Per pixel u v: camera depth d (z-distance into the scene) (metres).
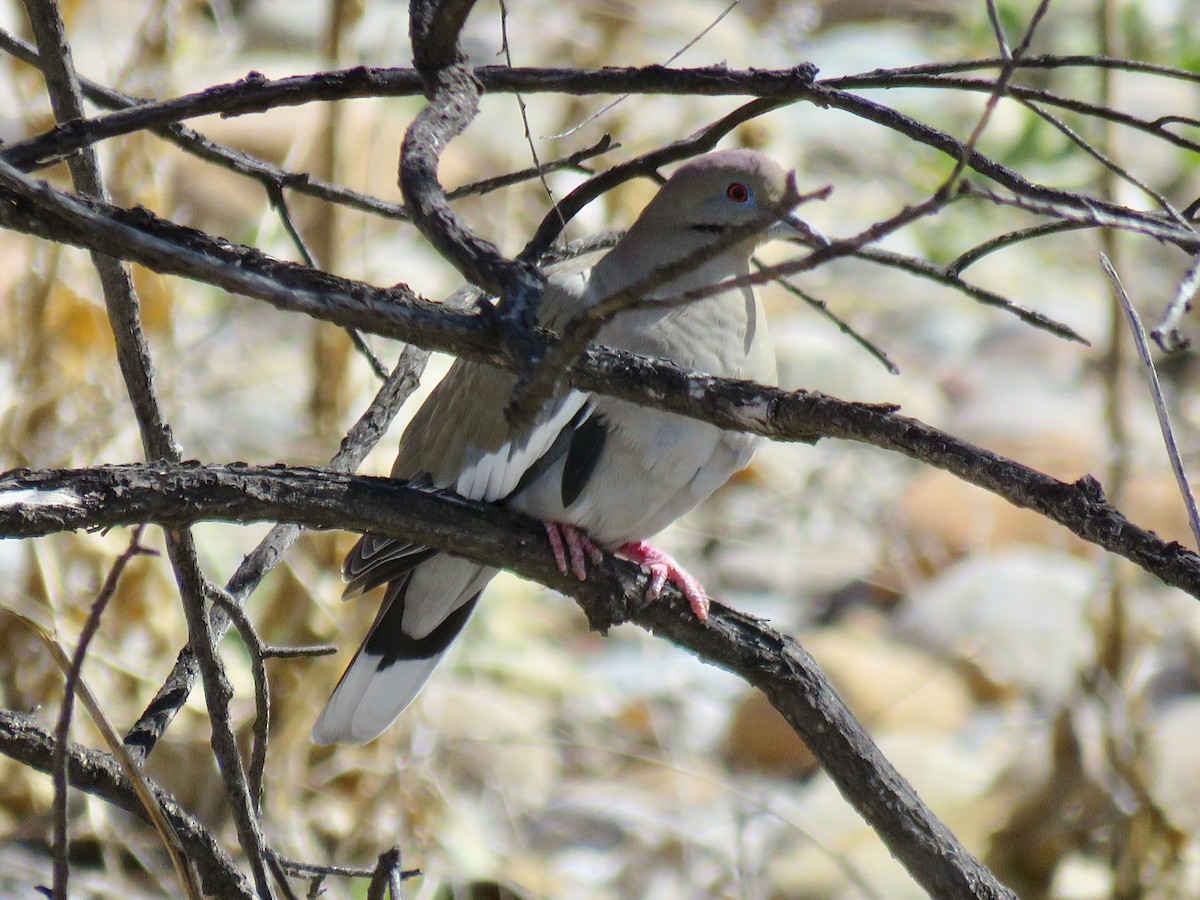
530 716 12.66
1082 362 17.44
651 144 14.65
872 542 15.41
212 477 5.20
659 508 8.51
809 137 19.66
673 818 11.74
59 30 5.05
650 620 6.82
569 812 11.80
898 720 12.94
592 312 3.68
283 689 10.86
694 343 8.36
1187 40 19.70
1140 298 17.84
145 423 5.37
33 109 11.09
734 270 8.68
